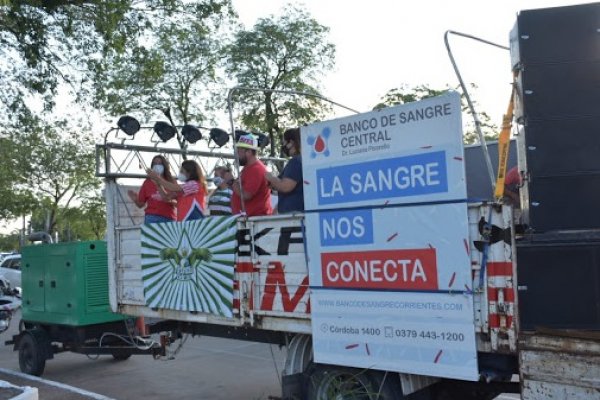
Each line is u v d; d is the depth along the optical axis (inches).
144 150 295.3
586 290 140.6
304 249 194.4
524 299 145.5
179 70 954.1
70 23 480.7
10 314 399.9
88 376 353.1
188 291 236.1
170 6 519.5
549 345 142.5
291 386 203.8
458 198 157.5
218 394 301.7
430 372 162.6
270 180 217.5
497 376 158.1
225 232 220.5
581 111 148.8
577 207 147.2
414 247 166.1
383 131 173.0
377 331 173.9
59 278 339.6
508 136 161.9
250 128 821.2
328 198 186.1
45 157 1320.1
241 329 241.3
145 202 289.7
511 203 155.3
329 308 185.3
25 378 321.4
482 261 153.6
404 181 168.2
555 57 150.9
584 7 150.0
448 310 159.0
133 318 330.6
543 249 144.2
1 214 1419.8
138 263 266.8
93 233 1953.7
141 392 311.1
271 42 953.5
